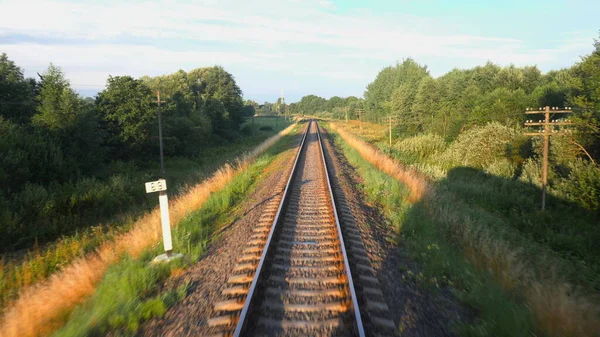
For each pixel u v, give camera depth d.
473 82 52.22
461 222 10.39
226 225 10.52
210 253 8.09
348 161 26.09
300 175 18.62
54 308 5.79
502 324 4.89
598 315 5.63
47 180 19.58
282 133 57.34
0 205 14.45
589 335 4.91
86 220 16.53
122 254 8.06
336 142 42.94
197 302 5.73
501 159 27.73
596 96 22.38
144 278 6.38
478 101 42.22
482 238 8.69
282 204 11.36
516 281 6.56
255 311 5.28
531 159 24.34
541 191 20.17
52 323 5.48
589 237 13.94
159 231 9.43
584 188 17.28
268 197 13.58
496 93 40.38
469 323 5.11
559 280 7.55
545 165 18.70
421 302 5.70
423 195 13.83
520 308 5.48
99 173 25.17
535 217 16.30
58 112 23.77
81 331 4.92
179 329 4.98
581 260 11.38
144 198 21.06
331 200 11.94
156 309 5.46
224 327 4.89
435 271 6.79
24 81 26.91
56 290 6.39
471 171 28.47
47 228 14.48
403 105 59.41
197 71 71.44
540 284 6.31
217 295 5.89
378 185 15.37
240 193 15.29
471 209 14.95
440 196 14.81
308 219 10.40
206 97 60.41
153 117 33.09
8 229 13.12
